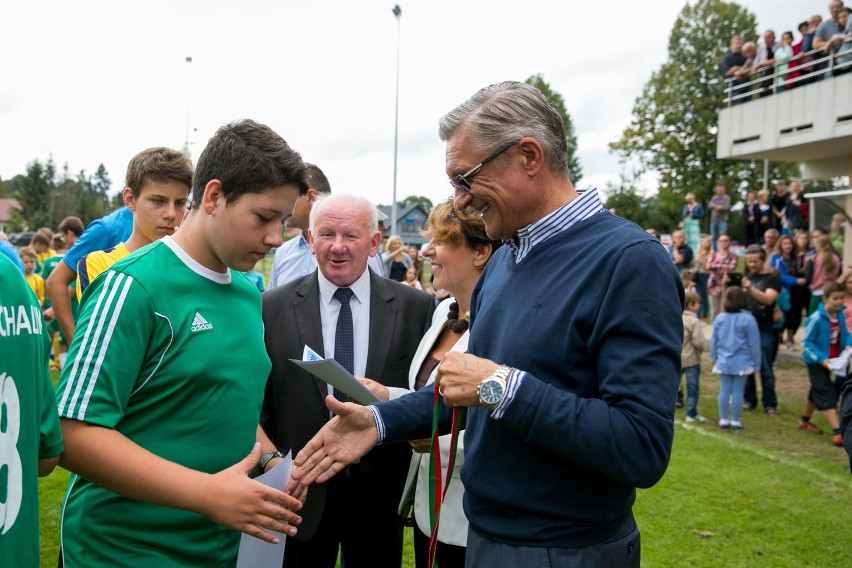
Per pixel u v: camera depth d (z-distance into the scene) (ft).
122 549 5.20
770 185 129.39
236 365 5.52
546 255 5.18
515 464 5.00
